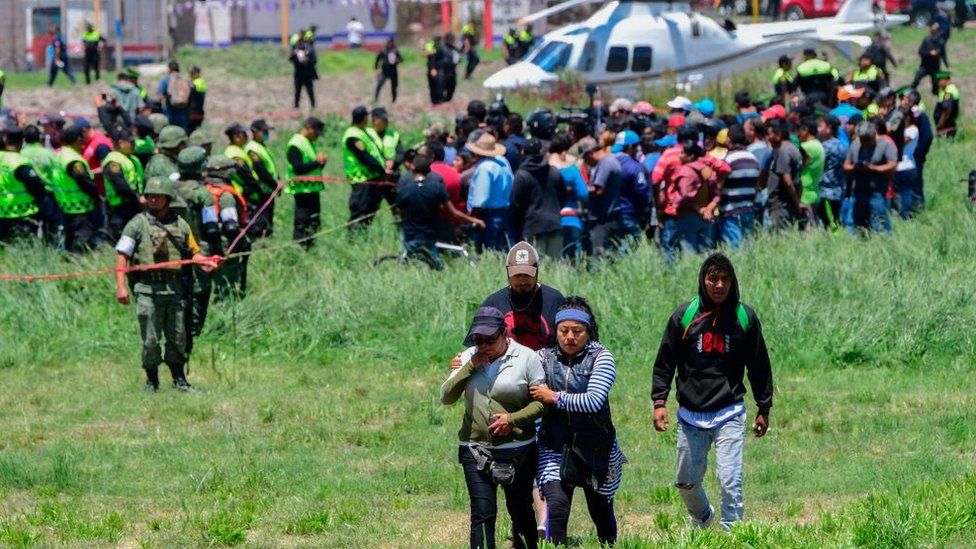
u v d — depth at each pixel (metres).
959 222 66.31
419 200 58.69
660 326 52.06
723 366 28.23
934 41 122.81
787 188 64.81
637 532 30.56
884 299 52.84
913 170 74.56
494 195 58.25
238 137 61.88
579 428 26.92
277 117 129.38
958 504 28.53
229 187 52.00
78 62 172.75
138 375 49.34
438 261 59.56
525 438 26.62
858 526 27.39
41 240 61.69
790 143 65.12
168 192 44.97
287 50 184.75
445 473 36.56
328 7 193.62
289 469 37.03
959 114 114.81
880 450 38.41
